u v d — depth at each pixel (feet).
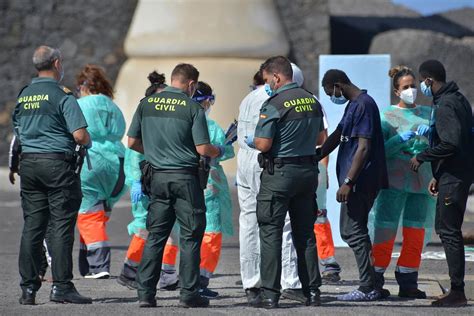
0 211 209.46
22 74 291.99
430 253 139.33
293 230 94.84
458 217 94.84
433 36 313.94
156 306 94.02
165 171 92.32
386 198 102.42
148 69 278.46
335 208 141.38
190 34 276.62
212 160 104.94
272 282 92.58
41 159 93.86
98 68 121.39
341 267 126.82
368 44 321.73
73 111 93.56
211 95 104.22
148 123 93.25
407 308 92.94
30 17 292.81
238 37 277.23
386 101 135.33
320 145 100.01
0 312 89.51
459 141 93.04
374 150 96.48
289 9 297.94
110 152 118.62
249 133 96.73
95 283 113.50
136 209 108.17
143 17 282.36
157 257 93.56
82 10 294.05
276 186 91.40
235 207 205.98
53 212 94.89
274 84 93.20
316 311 90.22
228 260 136.36
